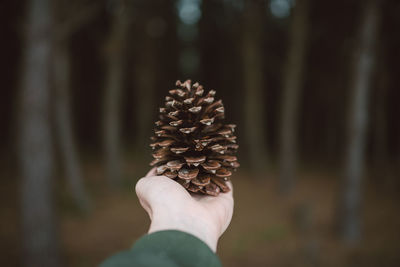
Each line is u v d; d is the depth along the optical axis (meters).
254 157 11.13
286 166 9.78
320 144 15.93
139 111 13.20
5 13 11.59
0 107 13.15
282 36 13.27
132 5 9.57
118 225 7.10
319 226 7.66
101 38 10.41
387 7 8.65
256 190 10.02
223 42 14.29
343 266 6.18
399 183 10.73
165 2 12.34
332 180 11.13
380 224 7.86
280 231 7.14
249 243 6.69
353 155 6.98
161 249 0.85
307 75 13.26
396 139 14.96
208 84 16.34
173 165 1.41
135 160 12.77
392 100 14.45
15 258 5.50
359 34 6.84
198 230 1.09
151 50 12.82
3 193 8.00
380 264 6.19
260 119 11.45
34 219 4.98
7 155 11.33
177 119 1.48
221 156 1.53
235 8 11.56
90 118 15.64
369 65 6.76
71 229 6.72
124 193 8.92
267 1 10.80
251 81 11.18
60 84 7.26
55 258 5.12
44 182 5.05
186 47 16.56
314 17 10.84
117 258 0.73
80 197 7.43
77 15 7.34
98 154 13.54
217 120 1.61
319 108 15.98
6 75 13.12
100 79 15.46
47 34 5.03
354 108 6.93
